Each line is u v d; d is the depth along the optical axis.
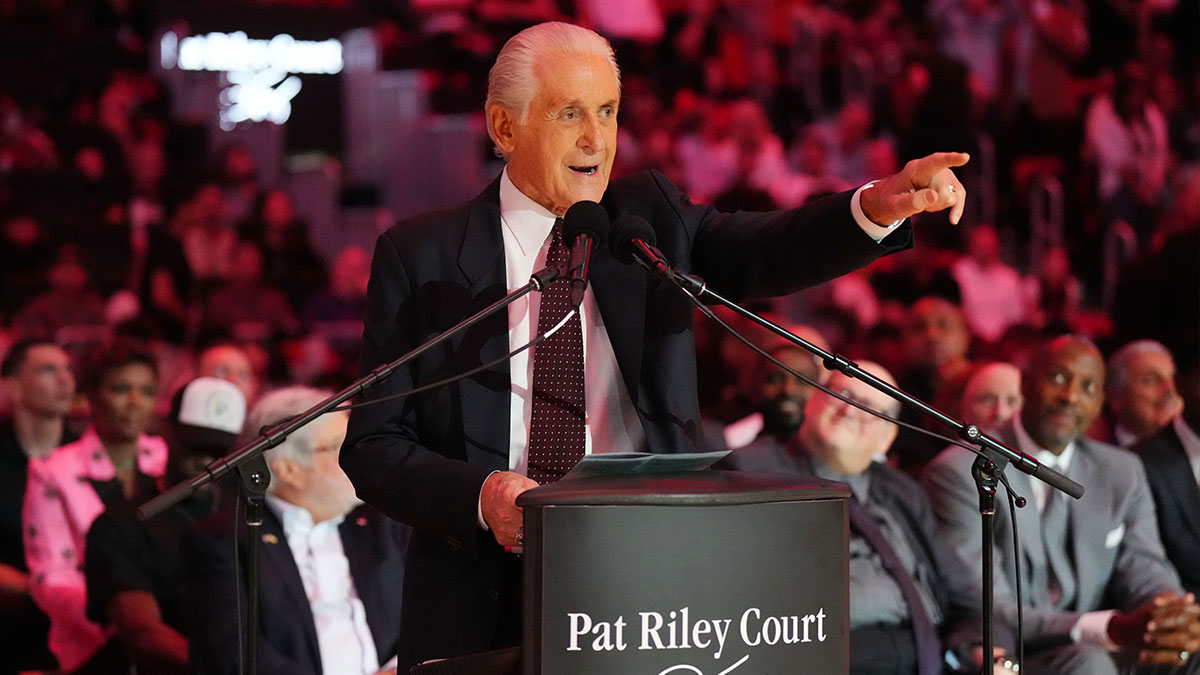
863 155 36.31
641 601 5.81
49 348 16.55
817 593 6.06
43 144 35.94
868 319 28.14
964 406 16.81
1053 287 31.52
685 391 7.70
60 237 33.62
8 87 37.88
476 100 42.81
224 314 30.39
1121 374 17.36
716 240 7.91
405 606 7.63
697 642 5.86
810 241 7.35
